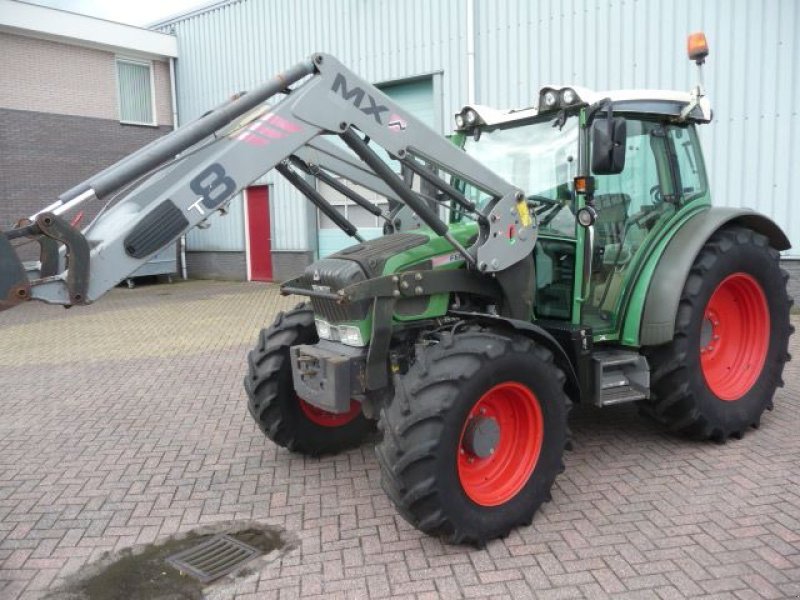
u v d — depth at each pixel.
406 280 3.56
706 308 4.25
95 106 15.12
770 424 4.77
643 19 8.95
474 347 3.24
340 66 3.24
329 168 4.30
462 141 4.67
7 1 13.35
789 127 8.04
